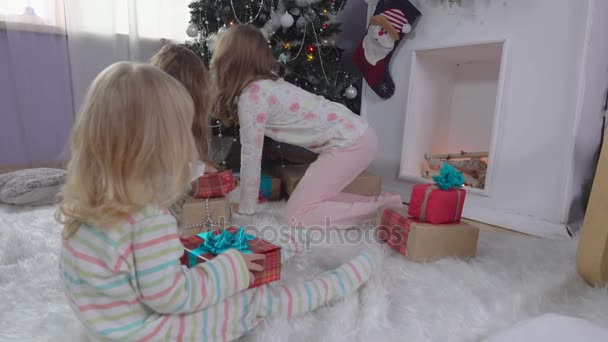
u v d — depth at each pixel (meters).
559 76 1.38
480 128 1.99
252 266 0.75
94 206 0.57
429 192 1.13
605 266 0.95
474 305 0.86
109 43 2.21
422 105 1.91
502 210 1.57
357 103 2.24
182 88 0.65
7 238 1.11
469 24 1.62
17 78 2.00
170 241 0.62
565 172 1.39
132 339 0.61
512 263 1.11
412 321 0.81
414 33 1.82
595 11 1.30
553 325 0.74
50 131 2.12
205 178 1.24
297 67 1.91
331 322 0.80
